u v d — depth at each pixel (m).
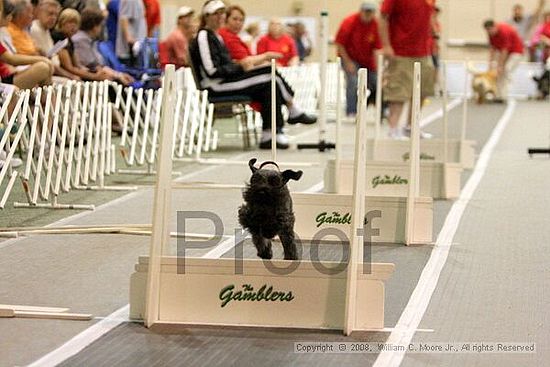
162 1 38.03
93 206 14.68
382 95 23.56
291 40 31.11
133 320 9.02
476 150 23.31
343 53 29.95
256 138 23.61
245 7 44.09
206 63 21.48
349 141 24.73
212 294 8.96
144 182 17.31
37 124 15.27
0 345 8.27
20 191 16.02
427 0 21.66
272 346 8.34
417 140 13.29
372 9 29.14
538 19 46.16
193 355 8.09
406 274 10.99
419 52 21.80
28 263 11.16
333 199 12.49
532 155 22.25
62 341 8.41
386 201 12.69
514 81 45.03
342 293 8.84
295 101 30.36
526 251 12.29
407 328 8.91
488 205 15.54
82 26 22.41
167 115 8.90
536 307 9.72
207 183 16.98
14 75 17.77
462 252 12.18
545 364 8.01
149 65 25.83
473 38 47.19
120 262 11.24
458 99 42.69
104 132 17.25
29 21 19.34
